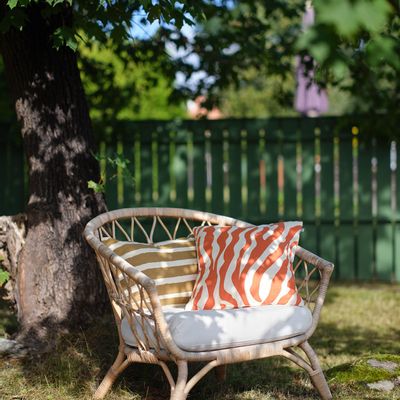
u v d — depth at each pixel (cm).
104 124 645
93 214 392
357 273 659
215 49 571
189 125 654
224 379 331
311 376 286
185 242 331
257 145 654
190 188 734
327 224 657
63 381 323
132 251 316
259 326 268
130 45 546
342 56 122
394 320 494
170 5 315
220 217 351
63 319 374
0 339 363
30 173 390
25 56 384
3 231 388
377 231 654
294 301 294
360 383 316
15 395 307
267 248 304
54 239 380
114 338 364
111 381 298
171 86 634
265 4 584
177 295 309
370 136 639
